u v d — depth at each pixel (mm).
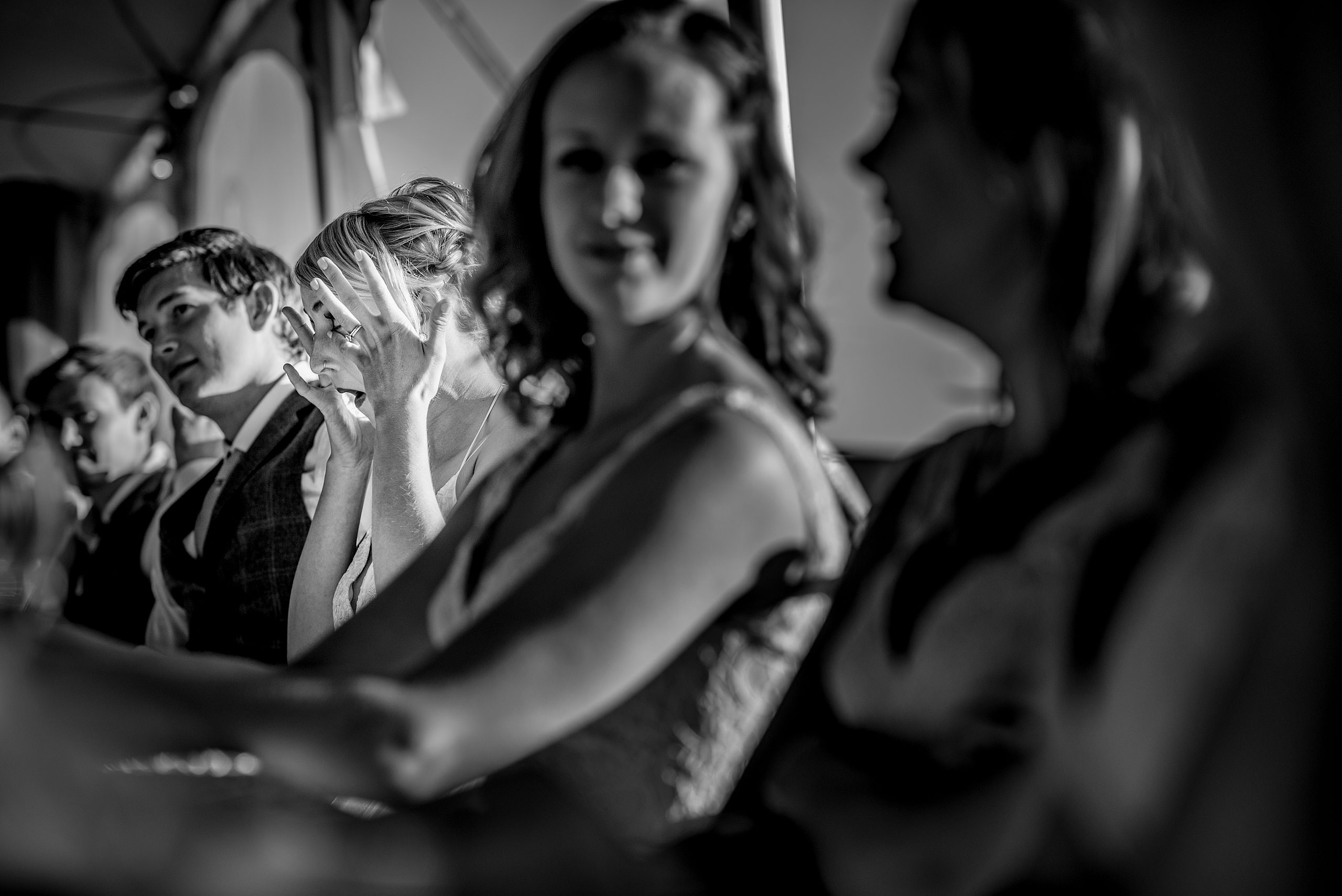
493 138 1514
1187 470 1152
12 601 2398
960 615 1247
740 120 1365
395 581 1577
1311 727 1106
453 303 2139
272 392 2623
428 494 1971
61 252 6246
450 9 4062
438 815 1347
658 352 1413
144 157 6238
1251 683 1109
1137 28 1246
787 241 1429
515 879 1277
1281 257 1188
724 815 1328
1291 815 1106
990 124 1244
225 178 5852
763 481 1290
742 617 1308
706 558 1269
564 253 1364
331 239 2213
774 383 1461
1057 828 1201
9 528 2537
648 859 1303
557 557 1287
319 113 5117
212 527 2527
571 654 1233
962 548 1304
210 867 1231
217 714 1245
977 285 1324
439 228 2221
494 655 1228
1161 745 1126
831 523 1368
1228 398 1166
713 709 1305
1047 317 1244
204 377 2615
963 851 1189
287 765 1242
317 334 2191
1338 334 1160
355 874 1254
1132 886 1155
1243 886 1111
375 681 1235
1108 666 1147
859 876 1221
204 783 1418
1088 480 1212
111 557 2859
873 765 1286
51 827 1213
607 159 1336
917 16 1311
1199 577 1120
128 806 1250
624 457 1320
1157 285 1220
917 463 1489
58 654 1327
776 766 1335
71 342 6078
